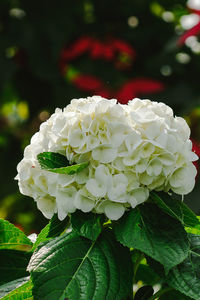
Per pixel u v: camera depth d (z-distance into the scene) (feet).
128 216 2.38
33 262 2.33
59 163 2.38
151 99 4.46
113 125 2.31
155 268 2.36
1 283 2.68
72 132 2.33
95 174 2.30
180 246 2.30
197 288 2.28
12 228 2.69
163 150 2.35
